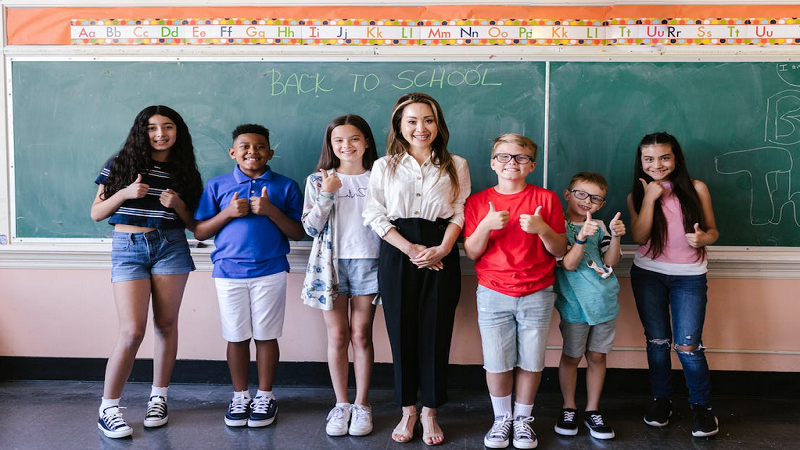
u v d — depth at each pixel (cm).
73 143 268
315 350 271
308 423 236
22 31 266
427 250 208
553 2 254
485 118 260
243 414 234
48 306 272
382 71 261
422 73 260
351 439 223
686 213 228
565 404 234
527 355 215
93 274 271
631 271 244
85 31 265
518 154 212
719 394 263
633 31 255
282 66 263
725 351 261
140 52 264
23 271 272
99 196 230
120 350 222
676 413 246
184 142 235
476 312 266
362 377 231
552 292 220
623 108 257
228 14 263
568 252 218
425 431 220
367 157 234
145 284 226
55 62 266
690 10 253
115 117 267
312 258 227
